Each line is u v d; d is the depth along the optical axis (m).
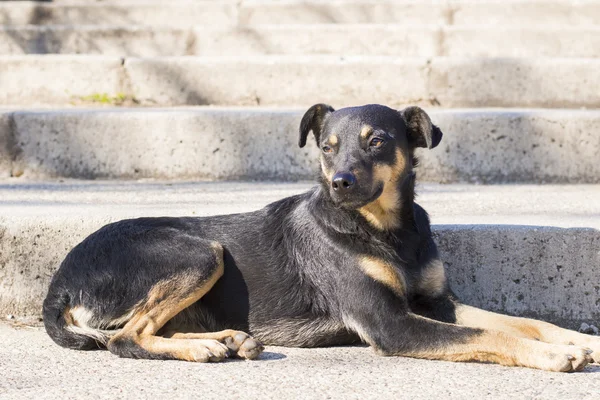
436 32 13.46
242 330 6.92
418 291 6.77
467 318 6.75
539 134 10.05
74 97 12.27
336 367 6.10
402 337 6.33
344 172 6.32
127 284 6.64
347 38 13.69
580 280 7.44
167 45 14.22
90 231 7.70
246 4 15.04
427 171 10.20
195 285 6.66
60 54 13.84
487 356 6.07
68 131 10.44
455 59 11.62
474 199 8.84
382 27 13.59
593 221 7.66
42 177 10.52
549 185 9.94
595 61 11.37
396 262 6.55
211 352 6.21
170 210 7.97
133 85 12.21
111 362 6.28
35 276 7.76
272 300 6.84
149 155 10.39
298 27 13.81
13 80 12.38
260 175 10.32
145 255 6.71
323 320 6.73
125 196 8.94
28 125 10.48
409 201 6.73
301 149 10.21
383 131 6.60
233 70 12.04
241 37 13.98
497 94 11.58
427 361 6.24
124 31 14.29
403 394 5.44
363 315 6.48
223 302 6.93
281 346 6.85
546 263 7.46
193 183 10.03
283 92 11.98
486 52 13.38
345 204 6.38
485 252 7.52
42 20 15.53
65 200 8.67
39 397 5.48
